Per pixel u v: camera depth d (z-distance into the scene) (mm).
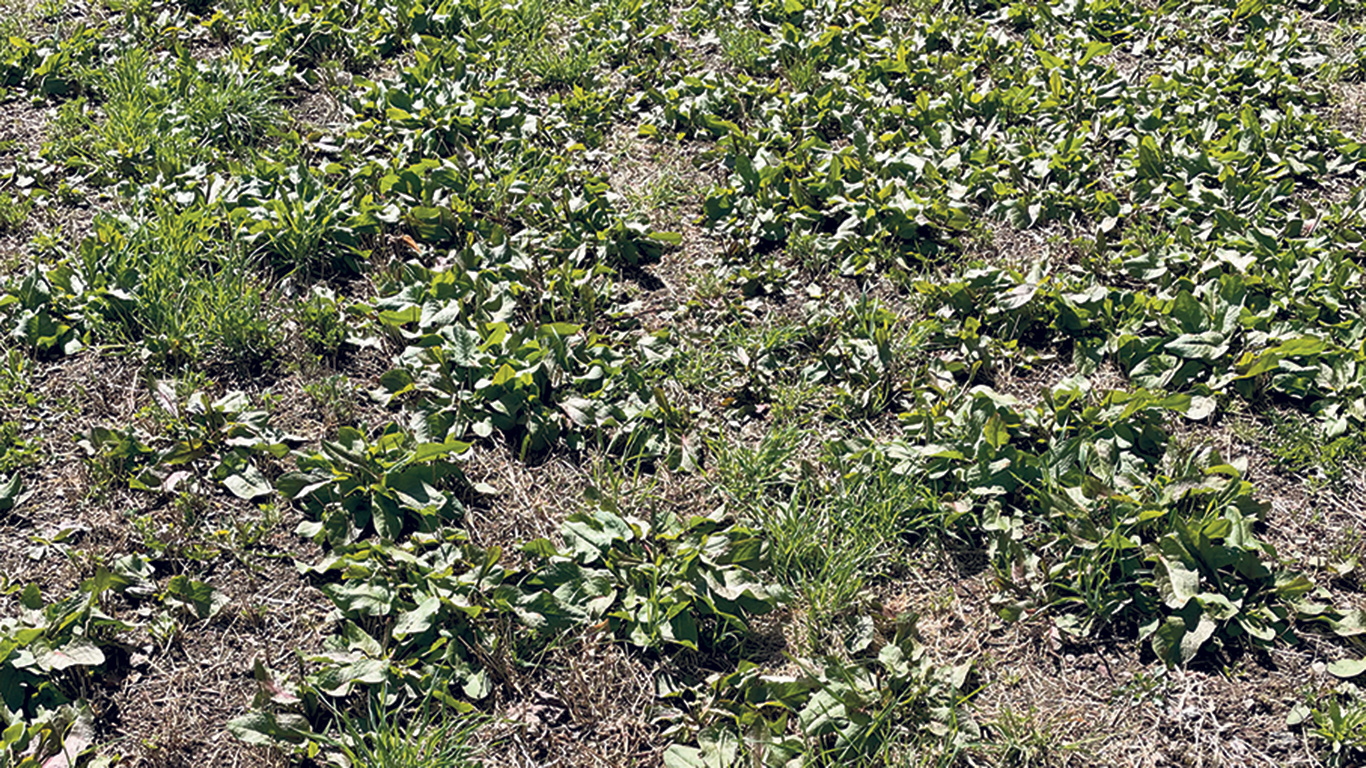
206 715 3043
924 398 4043
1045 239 5070
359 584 3281
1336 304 4410
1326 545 3582
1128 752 2996
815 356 4312
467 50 6387
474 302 4465
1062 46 6605
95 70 5922
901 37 6746
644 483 3787
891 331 4402
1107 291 4527
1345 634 3234
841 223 5109
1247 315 4355
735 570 3344
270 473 3754
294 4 6664
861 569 3486
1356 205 5191
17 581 3357
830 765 2859
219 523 3574
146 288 4285
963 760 2951
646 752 3012
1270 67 6270
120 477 3711
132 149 5199
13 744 2863
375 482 3617
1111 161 5594
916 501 3607
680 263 4930
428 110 5605
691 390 4191
